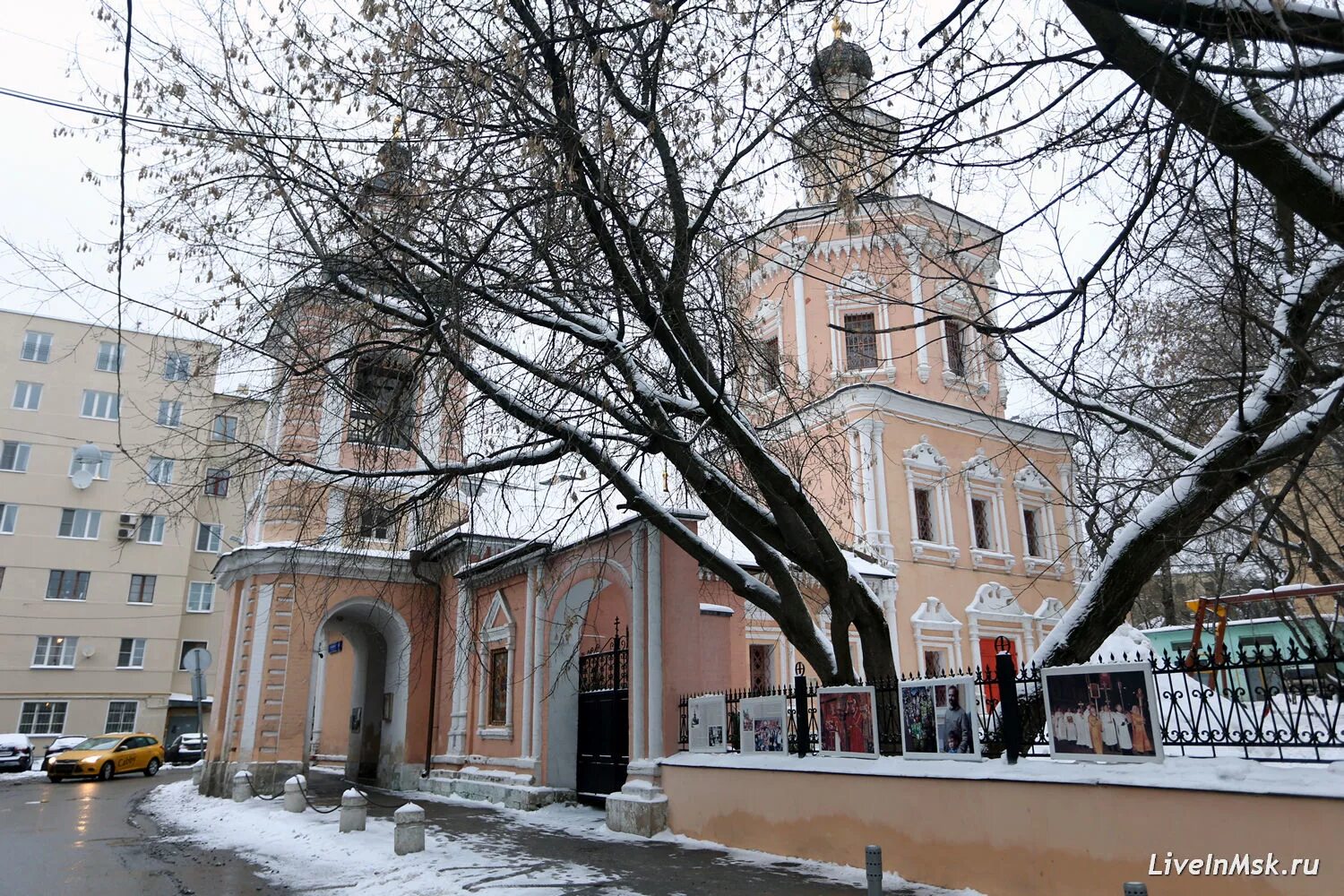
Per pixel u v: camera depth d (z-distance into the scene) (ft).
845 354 84.02
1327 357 30.17
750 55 25.09
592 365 31.30
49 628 121.29
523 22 26.89
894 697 31.73
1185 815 21.54
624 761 48.88
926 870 27.89
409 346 33.81
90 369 130.00
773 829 34.53
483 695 64.34
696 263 31.99
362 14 25.36
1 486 122.11
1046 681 26.02
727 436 32.96
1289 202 20.43
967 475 85.35
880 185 25.09
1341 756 24.97
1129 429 35.37
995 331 23.66
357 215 30.04
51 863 37.37
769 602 38.06
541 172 27.43
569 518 37.40
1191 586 88.99
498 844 39.17
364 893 30.66
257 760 65.00
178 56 29.07
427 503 37.68
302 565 67.77
